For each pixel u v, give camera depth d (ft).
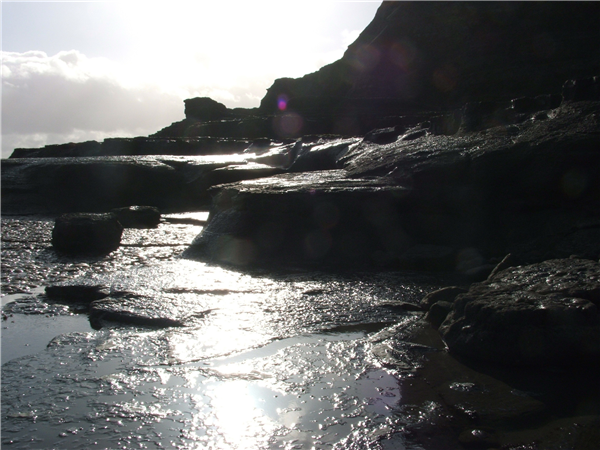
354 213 23.25
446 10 108.06
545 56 94.58
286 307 15.58
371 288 17.90
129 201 44.16
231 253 23.79
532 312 10.97
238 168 43.83
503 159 21.65
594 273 12.60
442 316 13.80
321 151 42.04
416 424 8.72
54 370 10.94
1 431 8.49
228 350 12.12
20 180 43.91
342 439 8.28
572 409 9.10
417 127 36.63
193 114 143.95
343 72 141.08
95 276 19.94
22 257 24.94
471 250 21.58
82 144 74.54
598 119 21.57
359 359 11.48
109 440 8.24
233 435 8.39
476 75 99.45
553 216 21.04
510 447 7.93
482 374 10.66
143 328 14.14
